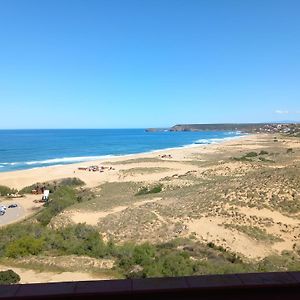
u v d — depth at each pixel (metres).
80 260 20.56
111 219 30.58
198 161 85.25
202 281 2.62
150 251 21.00
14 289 2.49
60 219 32.53
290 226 26.41
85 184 59.78
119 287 2.53
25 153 123.50
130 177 63.66
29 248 22.83
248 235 24.73
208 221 27.66
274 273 2.75
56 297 2.45
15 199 50.31
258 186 35.31
